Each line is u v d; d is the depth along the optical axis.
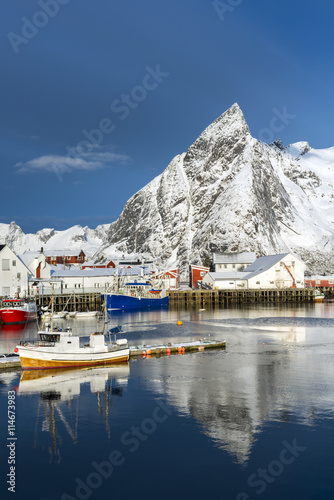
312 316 105.12
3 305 92.69
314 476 25.67
